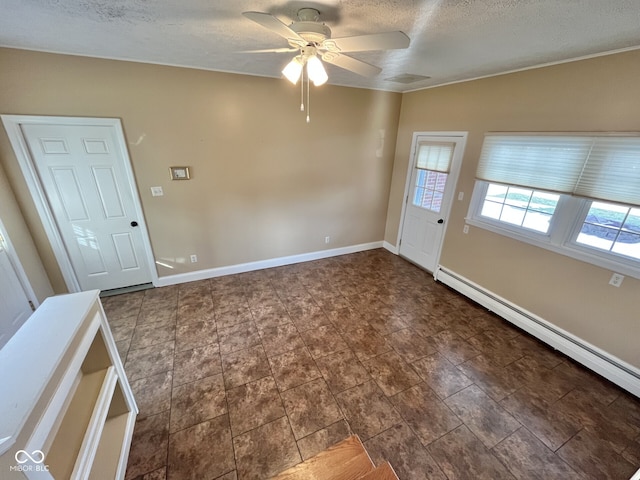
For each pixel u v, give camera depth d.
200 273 3.66
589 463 1.66
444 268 3.67
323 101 3.59
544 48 1.97
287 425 1.85
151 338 2.62
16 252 2.48
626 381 2.11
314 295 3.40
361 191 4.37
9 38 2.03
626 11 1.37
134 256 3.29
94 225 3.00
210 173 3.29
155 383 2.14
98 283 3.22
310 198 4.02
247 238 3.79
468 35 1.79
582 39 1.78
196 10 1.54
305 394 2.07
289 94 3.37
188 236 3.43
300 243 4.20
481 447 1.74
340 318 2.97
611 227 2.15
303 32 1.40
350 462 1.31
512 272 2.87
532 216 2.67
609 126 2.03
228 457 1.65
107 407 1.44
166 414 1.90
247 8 1.51
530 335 2.73
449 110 3.35
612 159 2.01
